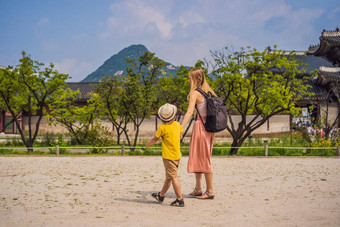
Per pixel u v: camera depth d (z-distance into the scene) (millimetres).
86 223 4137
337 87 34031
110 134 22594
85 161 15047
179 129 5430
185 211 4855
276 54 18312
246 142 24078
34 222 4203
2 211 4898
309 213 4672
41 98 21766
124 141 29312
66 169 11531
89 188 7234
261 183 8102
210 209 4996
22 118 42000
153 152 19703
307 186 7547
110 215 4594
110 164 13625
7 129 41219
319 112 34688
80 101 38375
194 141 5973
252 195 6324
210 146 5984
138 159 16359
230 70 18000
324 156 18359
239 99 21016
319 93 35281
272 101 18938
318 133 22547
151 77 21703
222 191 6836
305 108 34469
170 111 5316
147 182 8273
